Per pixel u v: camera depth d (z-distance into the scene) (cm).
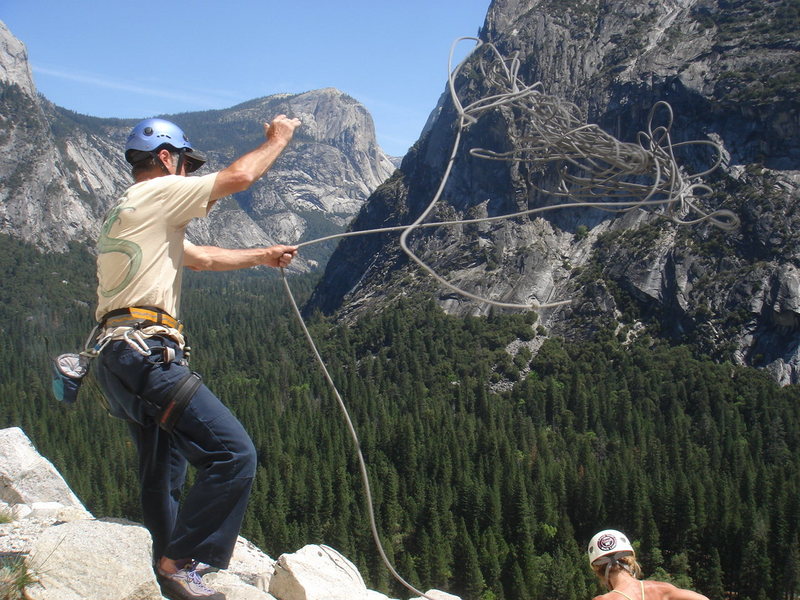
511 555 7012
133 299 656
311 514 8106
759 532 7231
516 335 16125
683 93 16925
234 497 672
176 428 671
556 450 11106
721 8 18300
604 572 738
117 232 654
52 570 693
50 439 10788
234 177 662
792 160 15700
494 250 18038
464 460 9775
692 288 15550
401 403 13500
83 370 682
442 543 6981
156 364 652
